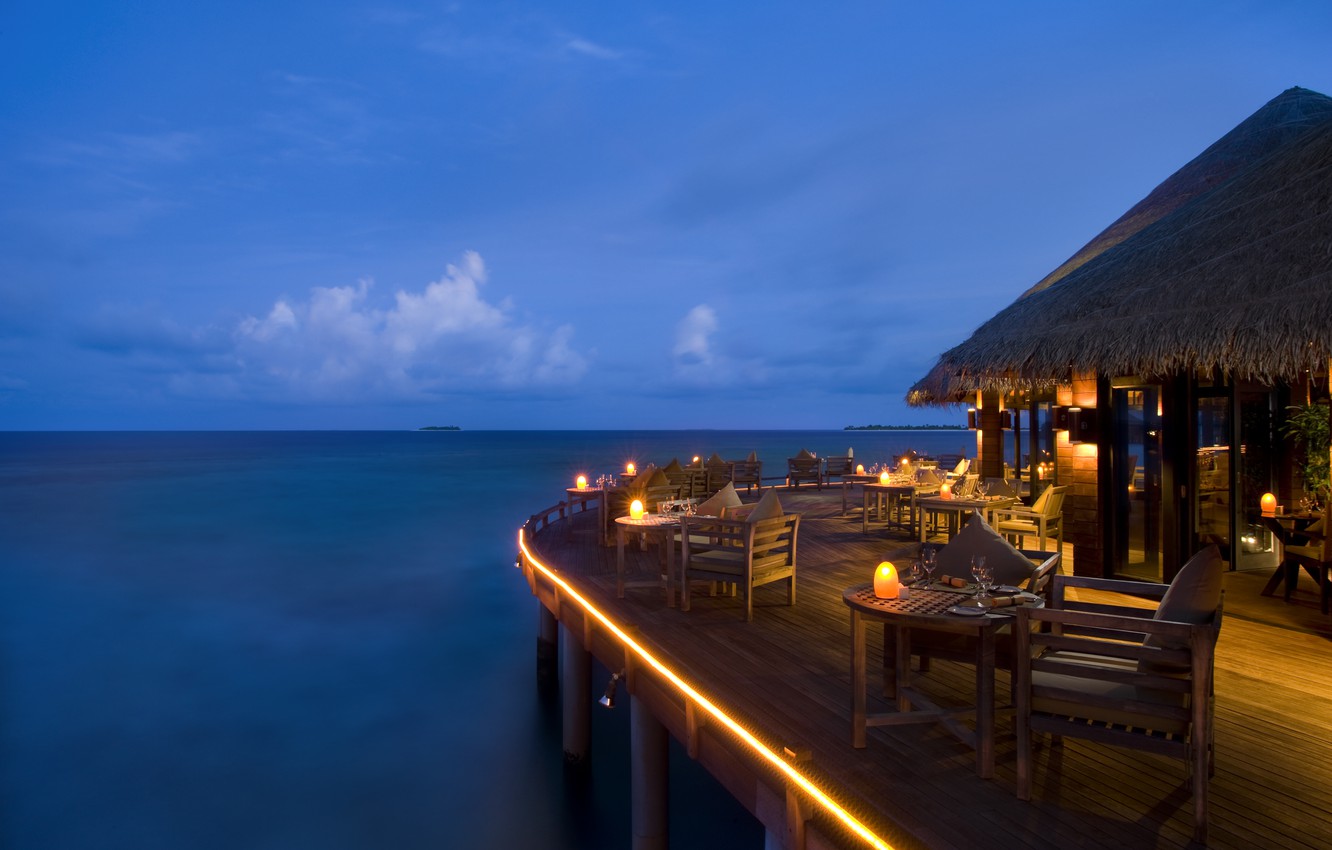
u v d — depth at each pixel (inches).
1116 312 259.0
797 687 185.3
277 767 353.4
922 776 138.2
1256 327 207.8
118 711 417.7
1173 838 117.0
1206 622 124.6
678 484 516.1
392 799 323.9
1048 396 468.1
